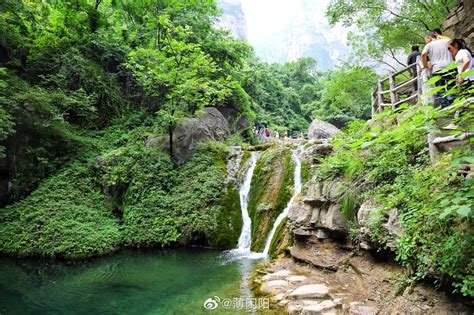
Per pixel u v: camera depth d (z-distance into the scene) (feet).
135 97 59.62
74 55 52.90
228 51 64.54
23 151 43.37
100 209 41.27
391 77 30.73
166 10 58.90
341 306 17.90
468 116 10.55
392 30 49.80
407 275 16.55
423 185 15.58
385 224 18.47
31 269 30.25
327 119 117.60
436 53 17.37
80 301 22.68
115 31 66.03
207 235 38.19
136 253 35.58
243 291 22.57
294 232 27.66
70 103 47.19
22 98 40.73
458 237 12.89
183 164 47.42
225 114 69.77
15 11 49.03
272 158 42.32
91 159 46.21
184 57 46.93
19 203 39.58
